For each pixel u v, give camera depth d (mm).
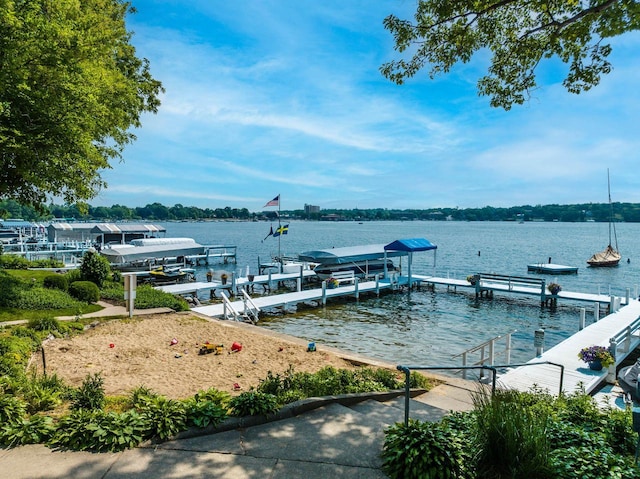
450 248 70875
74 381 8070
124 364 9508
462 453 3918
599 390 11266
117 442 4324
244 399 5199
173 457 4180
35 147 10422
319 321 21453
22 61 9062
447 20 8109
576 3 7438
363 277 34531
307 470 3977
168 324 13781
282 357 10656
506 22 8523
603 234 119125
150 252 37969
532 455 3830
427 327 20266
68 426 4586
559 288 25266
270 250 65875
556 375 11781
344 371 8039
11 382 6137
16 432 4449
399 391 7105
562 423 5246
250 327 14102
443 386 8383
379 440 4648
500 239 96000
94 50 10617
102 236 52750
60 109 10055
